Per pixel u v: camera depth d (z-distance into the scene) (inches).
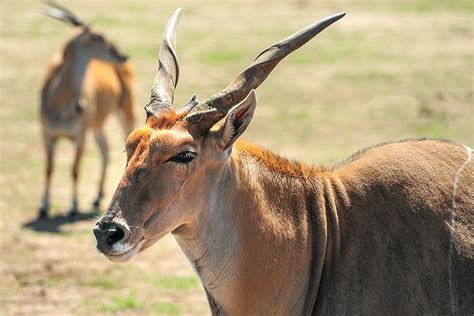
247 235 746.8
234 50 3491.6
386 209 761.6
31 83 3051.2
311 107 2625.5
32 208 1802.4
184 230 735.7
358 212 767.7
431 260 744.3
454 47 3410.4
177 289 1311.5
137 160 703.1
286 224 758.5
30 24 4121.6
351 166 801.6
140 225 695.1
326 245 763.4
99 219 695.1
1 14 4384.8
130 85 2124.8
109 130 2549.2
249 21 4133.9
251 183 754.2
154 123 718.5
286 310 757.3
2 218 1722.4
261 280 749.9
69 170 2129.7
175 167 701.3
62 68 1857.8
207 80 3011.8
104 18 4205.2
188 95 2802.7
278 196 767.7
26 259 1461.6
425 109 2491.4
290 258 754.8
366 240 757.9
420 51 3356.3
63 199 1883.6
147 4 4660.4
